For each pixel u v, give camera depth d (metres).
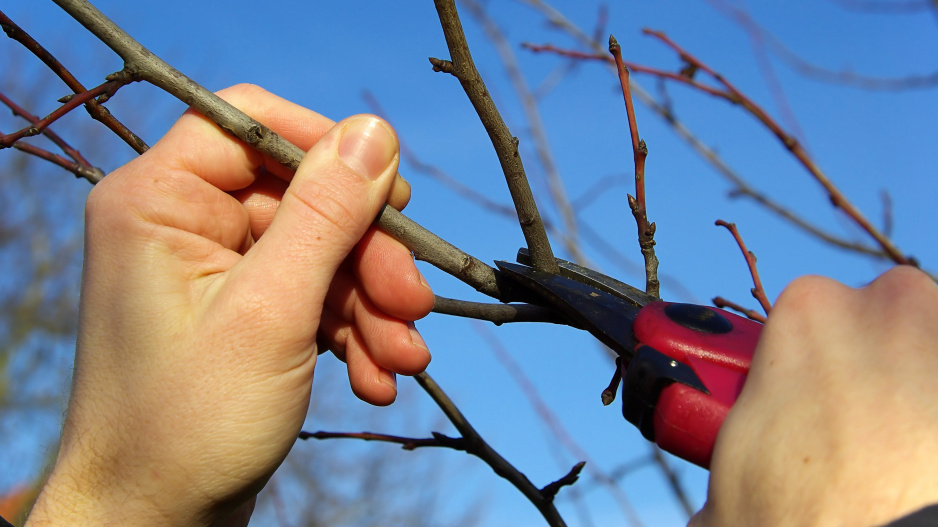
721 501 0.21
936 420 0.19
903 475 0.19
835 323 0.21
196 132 0.31
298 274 0.28
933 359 0.20
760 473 0.20
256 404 0.27
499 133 0.30
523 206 0.31
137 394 0.27
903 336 0.20
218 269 0.29
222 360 0.27
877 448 0.19
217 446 0.27
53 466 0.29
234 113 0.29
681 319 0.28
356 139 0.29
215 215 0.31
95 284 0.28
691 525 0.22
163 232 0.28
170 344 0.27
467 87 0.29
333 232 0.28
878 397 0.20
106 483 0.27
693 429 0.25
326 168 0.28
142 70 0.28
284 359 0.27
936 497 0.18
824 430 0.20
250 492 0.28
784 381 0.21
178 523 0.27
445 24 0.28
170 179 0.30
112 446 0.27
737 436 0.21
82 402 0.28
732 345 0.27
